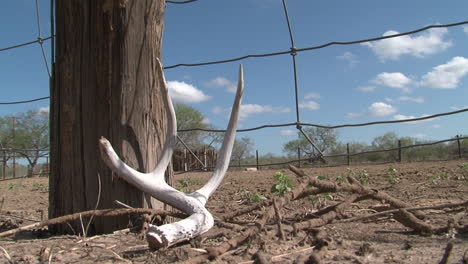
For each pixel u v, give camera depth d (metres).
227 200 5.94
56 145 3.24
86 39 3.13
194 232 2.46
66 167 3.16
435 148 29.00
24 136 34.66
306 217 3.12
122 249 2.47
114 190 3.02
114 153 2.84
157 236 2.24
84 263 2.20
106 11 3.09
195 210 2.71
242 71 3.05
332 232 2.71
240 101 3.09
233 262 2.03
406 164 16.47
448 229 2.59
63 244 2.64
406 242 2.45
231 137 3.14
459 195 4.95
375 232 2.73
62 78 3.20
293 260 2.07
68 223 3.10
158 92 3.28
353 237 2.60
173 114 3.05
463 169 9.48
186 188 8.86
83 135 3.11
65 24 3.21
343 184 3.01
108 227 3.01
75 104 3.14
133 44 3.14
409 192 5.64
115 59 3.09
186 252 2.22
